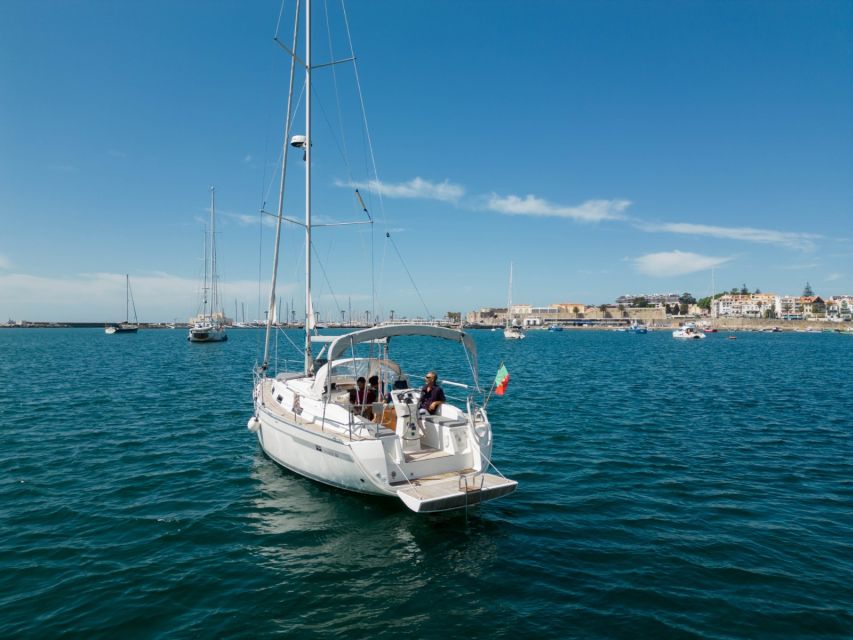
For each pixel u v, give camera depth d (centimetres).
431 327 1049
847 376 3262
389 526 904
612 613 641
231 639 593
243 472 1211
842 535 872
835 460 1317
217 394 2417
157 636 598
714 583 714
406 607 658
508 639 591
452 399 2291
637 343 8894
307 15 1493
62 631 605
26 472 1198
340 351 1018
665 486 1120
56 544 835
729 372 3500
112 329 12388
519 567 761
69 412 1925
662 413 1941
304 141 1480
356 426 982
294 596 685
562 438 1542
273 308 1606
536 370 3591
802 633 602
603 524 916
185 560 785
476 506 998
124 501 1026
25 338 10081
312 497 1038
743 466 1266
